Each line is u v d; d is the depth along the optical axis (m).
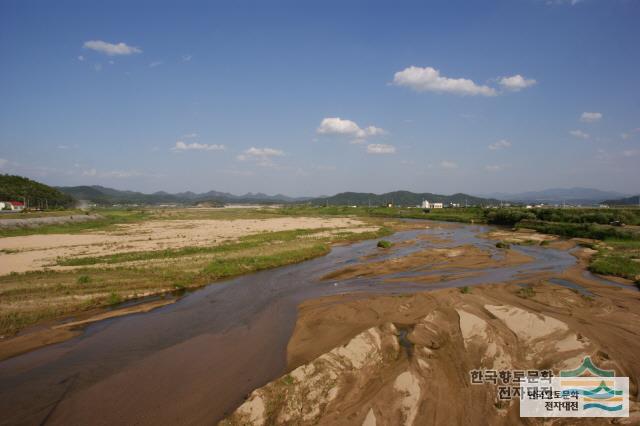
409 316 18.48
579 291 24.36
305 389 11.86
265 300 23.34
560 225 63.78
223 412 11.37
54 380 13.49
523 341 14.79
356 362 13.58
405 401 11.06
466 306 18.67
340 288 26.11
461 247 44.47
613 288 25.09
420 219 114.56
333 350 14.19
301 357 14.82
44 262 32.69
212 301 23.20
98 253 37.91
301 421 10.40
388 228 74.69
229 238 51.34
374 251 43.69
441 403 11.03
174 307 22.00
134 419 11.15
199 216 114.44
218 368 14.23
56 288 24.16
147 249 40.78
